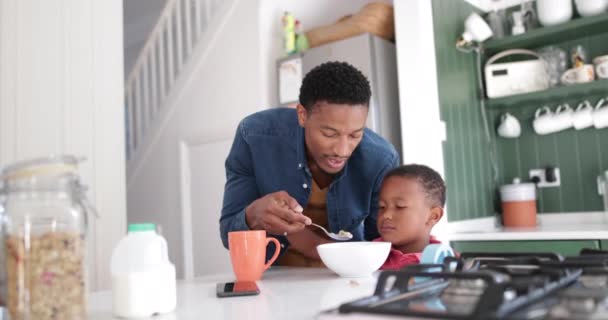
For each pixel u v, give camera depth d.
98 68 2.35
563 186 2.79
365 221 1.47
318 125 1.15
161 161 3.57
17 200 0.57
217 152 3.23
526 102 2.82
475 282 0.58
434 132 2.45
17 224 0.57
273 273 1.11
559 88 2.52
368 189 1.39
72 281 0.58
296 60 2.87
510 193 2.76
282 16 3.14
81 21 2.30
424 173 1.37
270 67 3.05
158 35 3.76
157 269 0.66
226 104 3.18
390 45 2.78
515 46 2.83
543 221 2.83
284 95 2.90
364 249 0.93
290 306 0.67
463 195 2.64
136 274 0.65
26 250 0.57
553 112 2.80
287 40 2.96
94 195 2.26
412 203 1.31
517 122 2.88
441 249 0.83
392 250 1.14
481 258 0.79
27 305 0.56
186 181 3.39
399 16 2.53
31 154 2.09
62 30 2.23
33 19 2.14
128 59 5.68
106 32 2.39
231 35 3.16
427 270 0.73
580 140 2.74
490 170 2.96
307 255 1.39
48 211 0.58
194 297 0.79
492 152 2.98
